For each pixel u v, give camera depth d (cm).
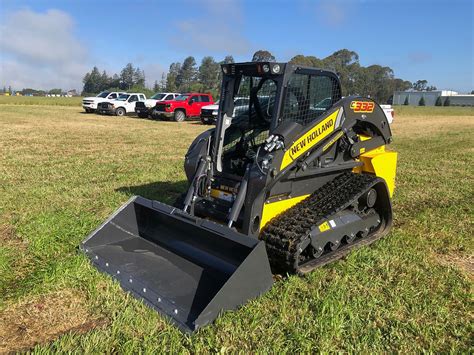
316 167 499
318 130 482
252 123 521
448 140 1752
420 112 5006
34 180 837
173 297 384
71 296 394
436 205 736
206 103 2645
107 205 670
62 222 577
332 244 474
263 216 445
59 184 804
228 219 430
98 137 1605
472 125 2742
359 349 328
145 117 2828
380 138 602
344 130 521
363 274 451
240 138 519
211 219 480
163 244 470
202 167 491
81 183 820
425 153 1358
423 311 386
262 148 446
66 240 516
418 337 351
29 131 1759
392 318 373
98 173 919
